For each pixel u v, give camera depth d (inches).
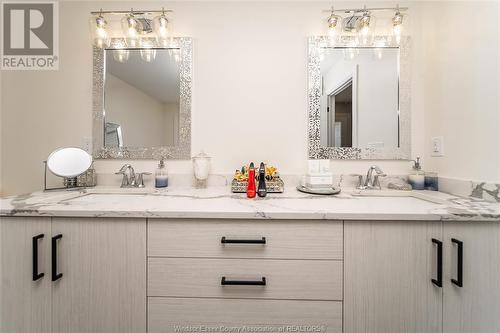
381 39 53.5
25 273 33.6
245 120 55.1
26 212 32.9
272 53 54.7
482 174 39.2
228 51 54.9
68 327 33.9
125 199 42.2
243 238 32.9
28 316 33.9
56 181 55.1
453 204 36.6
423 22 53.1
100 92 54.7
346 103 54.2
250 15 54.7
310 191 46.8
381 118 54.0
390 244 32.5
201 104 55.1
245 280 32.9
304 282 33.0
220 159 55.4
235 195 45.8
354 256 32.7
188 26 55.0
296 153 55.0
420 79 53.7
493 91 37.2
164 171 53.5
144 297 33.6
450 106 45.9
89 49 55.1
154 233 33.4
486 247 31.9
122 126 55.1
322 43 53.9
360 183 52.3
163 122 55.1
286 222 32.9
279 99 54.9
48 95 54.7
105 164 55.0
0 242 33.7
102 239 33.5
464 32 42.3
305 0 54.5
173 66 55.1
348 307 32.8
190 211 32.6
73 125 54.9
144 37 54.9
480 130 39.5
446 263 32.1
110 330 33.7
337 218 32.1
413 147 53.7
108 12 51.9
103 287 33.6
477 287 31.9
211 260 33.3
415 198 45.6
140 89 55.1
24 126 54.8
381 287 32.6
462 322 32.1
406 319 32.5
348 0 54.1
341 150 54.3
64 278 33.6
